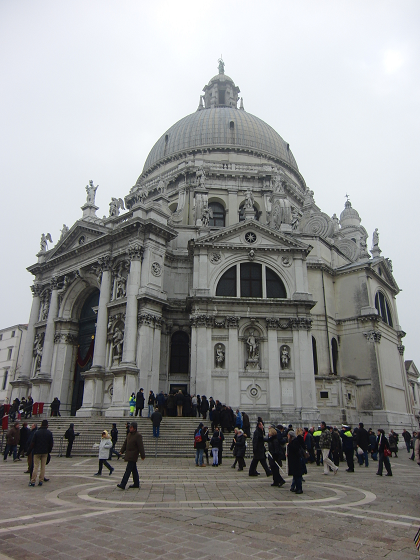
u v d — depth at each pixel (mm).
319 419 30984
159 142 57188
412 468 21250
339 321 40812
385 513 9875
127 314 32188
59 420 27594
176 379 34938
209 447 22719
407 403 43312
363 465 22375
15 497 11109
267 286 34438
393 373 41844
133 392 30375
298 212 47656
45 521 8688
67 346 40062
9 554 6691
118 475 15359
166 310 35750
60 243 42562
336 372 39375
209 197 46375
